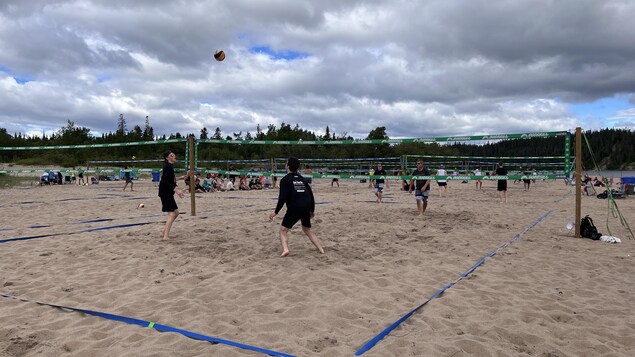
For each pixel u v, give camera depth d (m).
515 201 13.23
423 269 4.70
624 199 13.98
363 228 7.25
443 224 7.84
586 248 5.94
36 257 5.11
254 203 11.90
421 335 2.92
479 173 21.86
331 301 3.61
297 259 5.04
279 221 7.94
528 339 2.90
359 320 3.20
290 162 5.36
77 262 4.88
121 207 10.62
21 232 6.78
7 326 2.98
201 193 16.48
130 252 5.34
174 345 2.68
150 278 4.25
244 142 8.98
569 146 7.17
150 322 3.04
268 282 4.13
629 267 4.89
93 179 22.30
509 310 3.42
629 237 6.83
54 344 2.71
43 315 3.23
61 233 6.65
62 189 18.23
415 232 6.96
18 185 20.84
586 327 3.11
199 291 3.83
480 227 7.58
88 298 3.63
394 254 5.39
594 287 4.12
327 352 2.63
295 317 3.24
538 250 5.76
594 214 9.79
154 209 10.22
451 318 3.25
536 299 3.71
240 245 5.77
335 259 5.06
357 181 30.70
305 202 5.24
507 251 5.63
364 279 4.27
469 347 2.75
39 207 10.55
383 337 2.87
